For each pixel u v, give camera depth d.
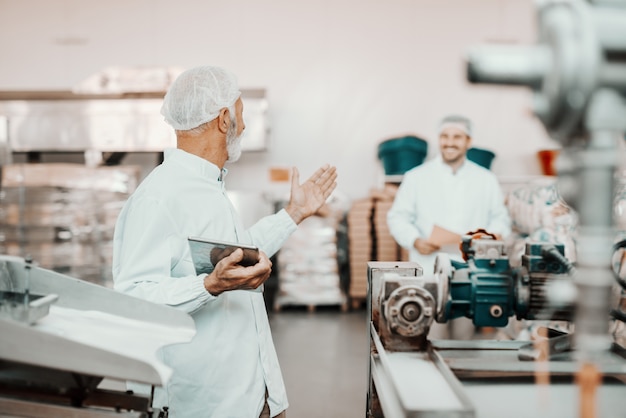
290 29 6.00
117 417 1.08
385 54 6.01
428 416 0.95
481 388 1.18
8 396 1.14
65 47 6.01
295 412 3.14
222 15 5.99
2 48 6.02
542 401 1.12
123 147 5.17
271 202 5.80
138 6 5.99
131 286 1.48
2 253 4.72
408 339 1.31
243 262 1.37
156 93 5.12
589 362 0.87
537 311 1.43
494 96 5.97
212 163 1.66
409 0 5.97
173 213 1.55
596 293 0.81
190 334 1.20
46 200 4.71
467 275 1.46
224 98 1.61
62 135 5.16
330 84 6.04
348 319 5.12
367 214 5.34
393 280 1.31
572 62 0.72
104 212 4.79
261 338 1.65
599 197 0.79
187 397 1.56
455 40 5.98
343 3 5.98
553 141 0.84
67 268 4.73
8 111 5.14
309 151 6.08
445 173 3.62
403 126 6.05
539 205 3.14
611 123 0.75
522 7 5.93
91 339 1.13
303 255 5.34
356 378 3.64
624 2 0.76
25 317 1.09
